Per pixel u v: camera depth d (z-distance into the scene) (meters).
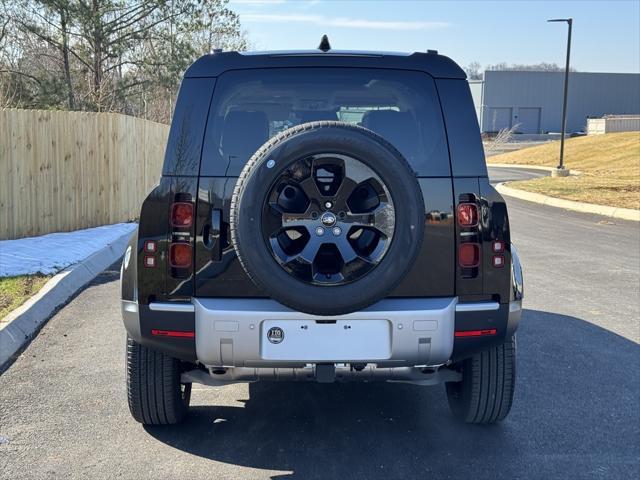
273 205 3.33
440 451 3.98
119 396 4.76
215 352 3.53
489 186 3.66
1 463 3.76
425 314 3.51
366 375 3.69
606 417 4.48
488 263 3.64
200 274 3.56
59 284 7.57
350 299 3.31
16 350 5.71
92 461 3.80
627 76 86.50
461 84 3.76
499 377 4.04
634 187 23.88
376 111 3.84
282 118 3.89
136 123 14.46
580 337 6.29
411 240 3.33
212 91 3.70
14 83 21.94
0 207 10.34
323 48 3.91
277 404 4.72
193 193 3.56
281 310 3.48
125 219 13.87
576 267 9.84
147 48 25.34
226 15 26.06
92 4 23.39
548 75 85.06
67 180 11.79
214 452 3.95
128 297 3.74
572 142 53.06
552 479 3.65
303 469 3.75
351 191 3.30
